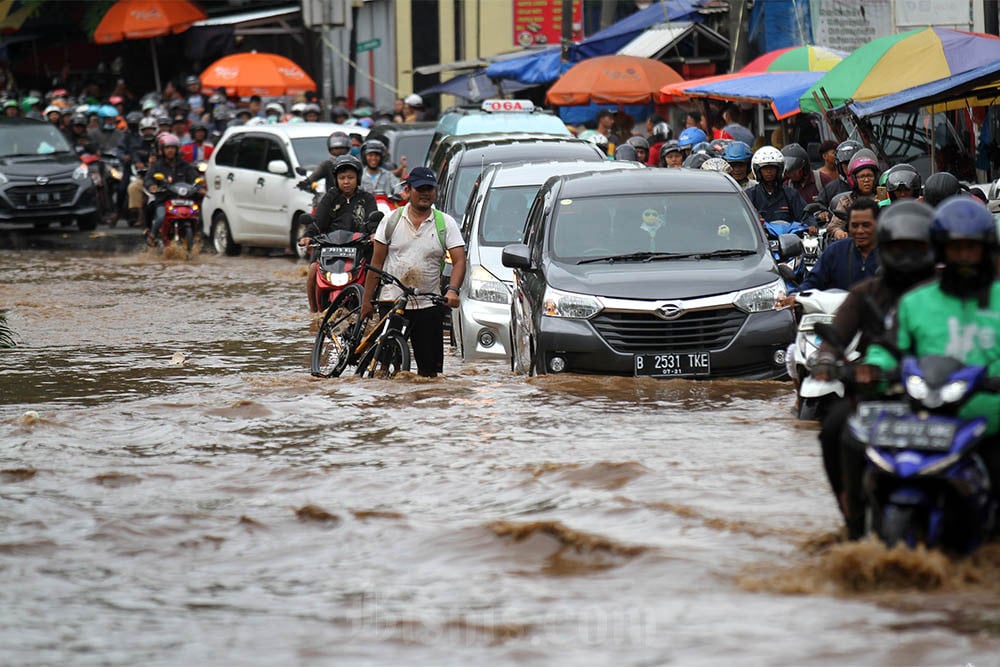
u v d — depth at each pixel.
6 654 16.59
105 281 66.31
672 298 33.94
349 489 24.77
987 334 18.72
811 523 21.45
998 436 18.61
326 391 34.56
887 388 19.08
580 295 34.31
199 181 79.12
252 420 31.20
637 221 36.78
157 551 21.11
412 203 36.72
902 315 19.17
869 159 40.78
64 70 125.56
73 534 22.02
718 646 16.17
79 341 46.75
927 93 46.19
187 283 65.25
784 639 16.34
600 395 32.59
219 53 119.44
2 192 89.94
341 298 38.91
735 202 37.31
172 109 103.75
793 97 56.88
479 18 112.81
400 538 21.44
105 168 98.69
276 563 20.41
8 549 21.19
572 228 36.81
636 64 71.56
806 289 30.89
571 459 26.36
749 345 33.97
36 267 73.12
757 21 73.62
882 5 67.00
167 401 33.75
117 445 28.81
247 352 43.84
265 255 79.81
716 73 79.19
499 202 44.03
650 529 21.47
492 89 101.06
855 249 30.62
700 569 19.23
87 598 18.84
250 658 16.31
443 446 28.03
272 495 24.45
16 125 94.06
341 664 16.05
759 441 27.58
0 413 32.88
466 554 20.52
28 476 26.00
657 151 67.94
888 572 18.06
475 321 41.00
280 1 122.00
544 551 20.45
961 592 18.00
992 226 18.55
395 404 32.59
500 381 35.31
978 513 18.31
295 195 73.81
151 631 17.41
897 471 17.78
